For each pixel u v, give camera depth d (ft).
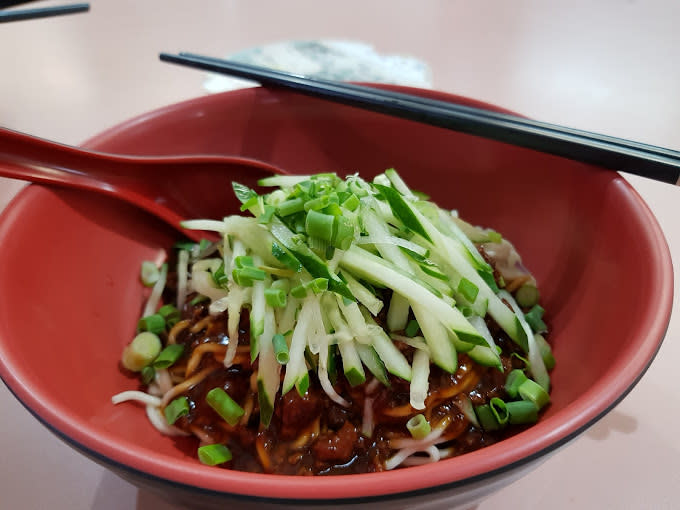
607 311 0.51
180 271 0.63
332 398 0.48
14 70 1.10
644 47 1.19
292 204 0.52
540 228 0.64
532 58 1.15
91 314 0.56
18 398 0.40
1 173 0.53
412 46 1.18
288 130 0.71
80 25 1.26
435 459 0.49
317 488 0.35
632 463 0.54
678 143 0.93
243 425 0.49
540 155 0.62
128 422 0.51
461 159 0.68
